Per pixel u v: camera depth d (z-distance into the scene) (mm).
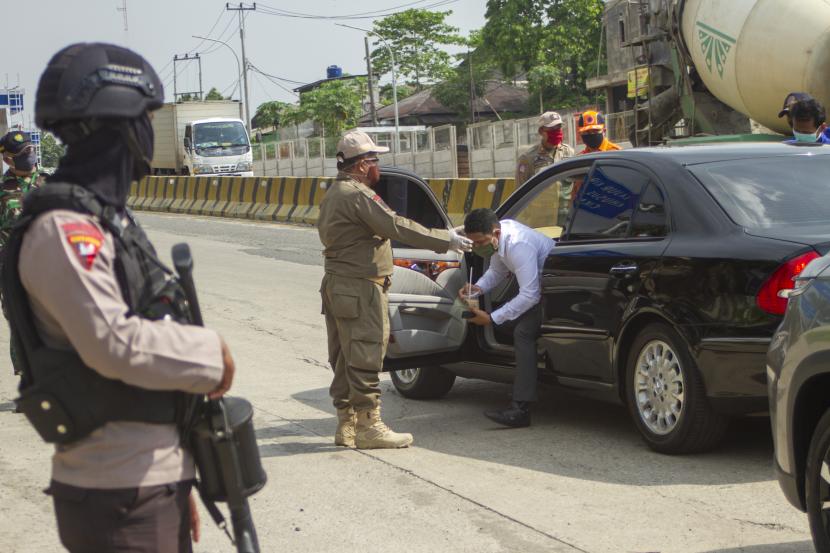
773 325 5176
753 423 6445
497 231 6508
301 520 5000
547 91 66375
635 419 6008
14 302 2301
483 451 6168
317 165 51031
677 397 5691
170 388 2316
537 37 66312
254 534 2590
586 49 65812
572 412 7109
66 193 2264
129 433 2342
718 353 5387
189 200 31562
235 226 25031
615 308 6012
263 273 15578
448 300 6953
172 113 47250
